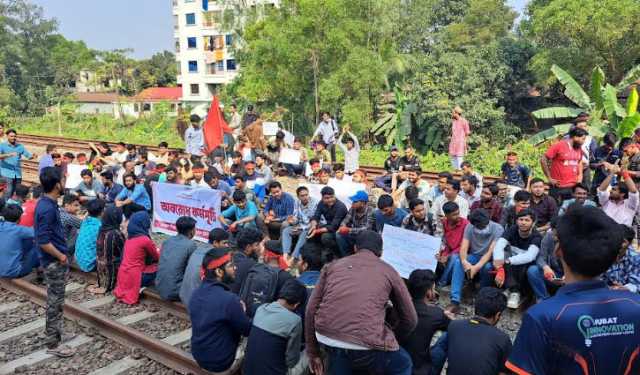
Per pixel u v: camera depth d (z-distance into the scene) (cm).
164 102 4628
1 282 884
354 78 2555
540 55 2456
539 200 814
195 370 607
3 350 682
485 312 451
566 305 240
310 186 1062
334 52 2684
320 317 424
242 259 663
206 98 6462
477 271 718
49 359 656
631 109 1794
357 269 429
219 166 1378
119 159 1424
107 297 825
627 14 2080
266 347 497
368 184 1436
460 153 1509
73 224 927
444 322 498
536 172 1720
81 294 842
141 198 1128
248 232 693
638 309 239
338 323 412
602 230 240
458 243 754
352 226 858
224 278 559
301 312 559
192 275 698
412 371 489
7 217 854
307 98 2900
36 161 2045
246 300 605
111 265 830
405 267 757
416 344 493
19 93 6919
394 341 421
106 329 718
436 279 790
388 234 766
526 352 244
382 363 423
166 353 639
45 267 660
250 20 3372
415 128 2759
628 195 788
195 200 1062
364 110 2647
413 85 2630
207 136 1495
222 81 6281
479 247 734
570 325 237
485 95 2511
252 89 2878
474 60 2609
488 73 2555
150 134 3322
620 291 246
